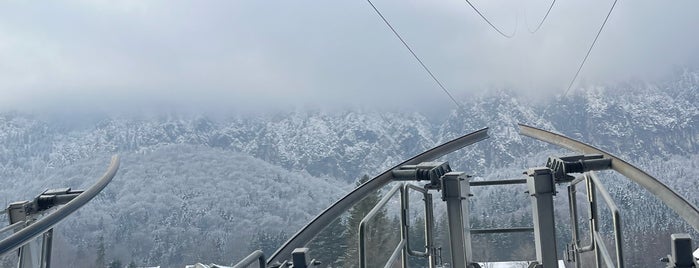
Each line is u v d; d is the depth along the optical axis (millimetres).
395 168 8727
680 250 4320
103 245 98188
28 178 170250
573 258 8500
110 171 14570
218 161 126000
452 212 7328
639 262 21109
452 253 7312
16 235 7820
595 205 7887
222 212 107500
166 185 115125
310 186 118062
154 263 100188
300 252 4441
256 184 115625
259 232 100188
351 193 7781
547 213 7238
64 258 94688
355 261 27938
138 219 105500
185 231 104875
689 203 6230
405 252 8031
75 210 9820
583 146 10469
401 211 8148
